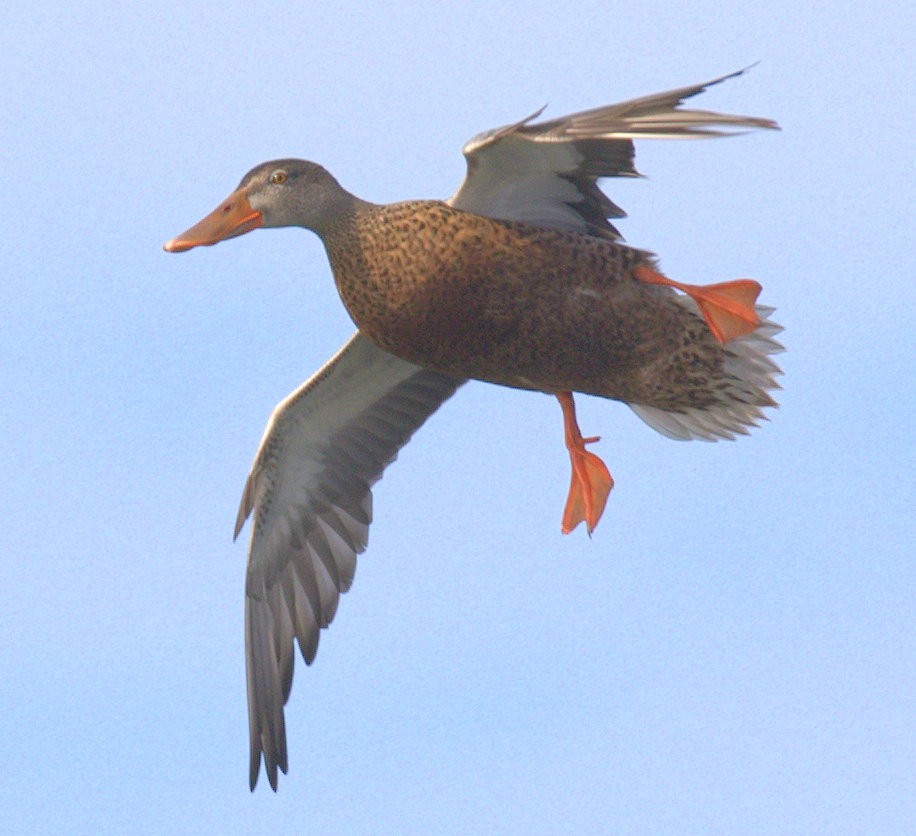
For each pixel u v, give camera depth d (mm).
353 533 14242
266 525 14352
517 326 12352
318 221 12578
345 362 13727
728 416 12938
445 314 12336
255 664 14453
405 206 12352
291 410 13945
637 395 12836
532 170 12102
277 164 12680
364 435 14164
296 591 14375
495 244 12156
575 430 14125
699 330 12453
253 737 14391
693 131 10555
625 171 12102
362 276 12453
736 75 10438
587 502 13914
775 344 12562
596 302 12281
